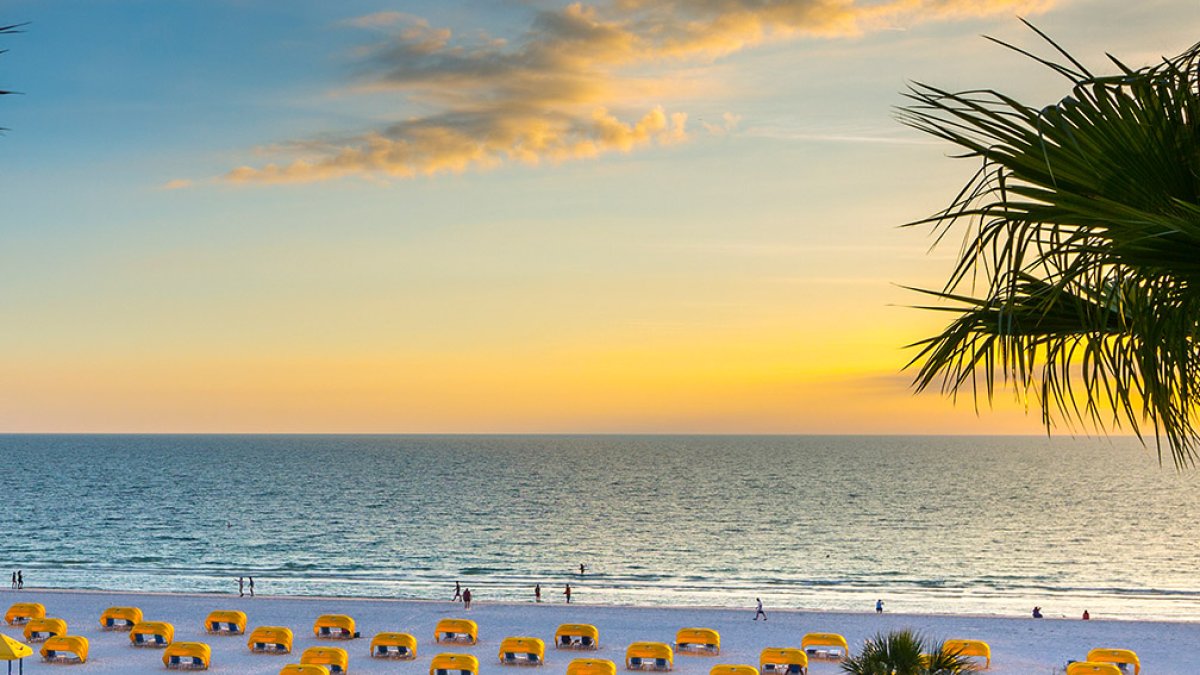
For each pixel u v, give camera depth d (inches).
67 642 1309.1
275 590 2778.1
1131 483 7760.8
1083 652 1505.9
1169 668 1433.3
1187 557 3609.7
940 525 4603.8
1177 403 115.2
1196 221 103.4
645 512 5172.2
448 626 1487.5
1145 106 107.3
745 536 4165.8
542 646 1320.1
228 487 6781.5
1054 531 4384.8
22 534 4165.8
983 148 111.4
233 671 1290.6
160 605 1851.6
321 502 5674.2
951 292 124.5
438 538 4067.4
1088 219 105.3
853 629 1695.4
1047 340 125.6
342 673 1269.7
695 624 1722.4
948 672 663.1
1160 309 108.7
